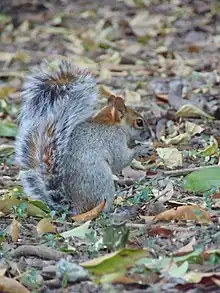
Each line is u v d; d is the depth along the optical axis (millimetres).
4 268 9086
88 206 10750
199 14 24062
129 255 8938
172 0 25125
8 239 10086
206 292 8430
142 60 20328
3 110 16781
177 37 22344
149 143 13805
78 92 10938
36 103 10992
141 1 25172
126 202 11180
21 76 19484
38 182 10914
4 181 12672
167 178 12102
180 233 9844
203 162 12984
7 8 25094
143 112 15680
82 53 21422
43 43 22469
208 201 10914
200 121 15141
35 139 10898
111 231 9383
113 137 11008
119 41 22312
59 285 8703
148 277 8633
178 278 8602
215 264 8945
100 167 10727
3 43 22734
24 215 10844
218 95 16500
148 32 22672
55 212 10664
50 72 11195
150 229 9906
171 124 15094
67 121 10789
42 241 9922
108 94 16344
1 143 14945
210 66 19156
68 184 10758
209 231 9891
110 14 24469
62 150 10742
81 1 25969
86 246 9648
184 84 17625
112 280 8602
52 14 24812
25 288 8602
